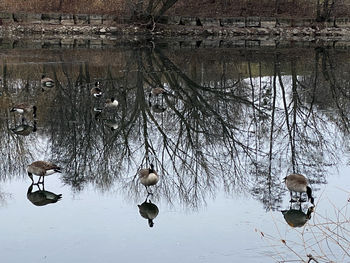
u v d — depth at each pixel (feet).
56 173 52.26
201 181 49.85
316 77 103.24
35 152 59.47
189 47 147.95
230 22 179.42
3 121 70.90
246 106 83.15
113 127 69.56
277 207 41.68
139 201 43.70
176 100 85.97
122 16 176.65
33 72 102.89
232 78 104.73
